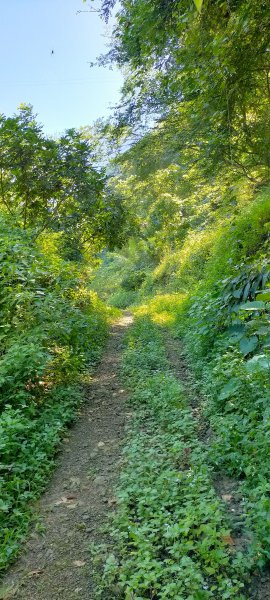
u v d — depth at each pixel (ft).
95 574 8.20
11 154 27.02
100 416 16.39
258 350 15.25
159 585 7.28
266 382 12.14
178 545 8.02
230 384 13.21
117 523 9.38
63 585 8.06
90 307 35.32
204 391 16.01
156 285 69.26
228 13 12.67
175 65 22.31
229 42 11.87
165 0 16.81
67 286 22.34
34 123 28.07
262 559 7.72
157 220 47.52
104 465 12.48
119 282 100.07
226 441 11.36
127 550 8.74
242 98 14.92
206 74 13.32
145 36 18.83
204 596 7.02
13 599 7.81
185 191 37.68
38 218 30.68
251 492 9.18
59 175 29.09
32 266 19.52
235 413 12.76
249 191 32.99
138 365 22.00
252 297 17.39
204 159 25.23
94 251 40.50
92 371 22.57
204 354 20.44
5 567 8.55
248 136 18.75
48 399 16.24
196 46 13.65
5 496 10.19
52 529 9.70
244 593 7.34
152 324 33.35
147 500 9.55
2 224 23.41
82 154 29.45
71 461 12.92
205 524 8.79
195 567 7.57
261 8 10.85
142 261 93.20
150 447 12.66
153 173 38.78
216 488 10.41
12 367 14.74
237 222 26.84
